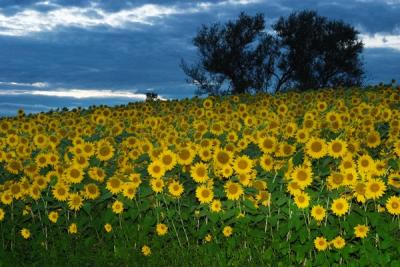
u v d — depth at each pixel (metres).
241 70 41.81
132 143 9.46
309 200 6.75
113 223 7.68
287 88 41.69
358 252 6.63
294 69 41.56
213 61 41.50
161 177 7.55
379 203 6.91
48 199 7.84
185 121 11.77
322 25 41.84
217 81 42.34
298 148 8.77
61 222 7.77
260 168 7.53
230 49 41.72
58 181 7.89
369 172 6.83
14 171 8.42
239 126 10.48
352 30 41.41
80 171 7.80
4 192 7.95
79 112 16.64
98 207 7.94
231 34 42.66
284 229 6.72
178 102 17.05
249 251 6.86
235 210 7.02
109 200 7.99
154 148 8.65
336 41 40.81
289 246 6.69
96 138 11.02
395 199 6.45
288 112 12.23
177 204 7.53
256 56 41.44
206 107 13.96
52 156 8.52
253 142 8.89
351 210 6.82
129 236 7.47
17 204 7.96
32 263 7.62
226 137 9.84
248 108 13.90
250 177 7.15
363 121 10.02
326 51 41.09
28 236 7.75
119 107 17.02
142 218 7.61
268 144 7.95
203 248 7.05
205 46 42.50
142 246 7.35
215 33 42.69
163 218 7.40
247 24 42.81
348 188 6.77
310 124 9.67
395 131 9.24
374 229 6.71
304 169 6.74
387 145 8.93
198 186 7.32
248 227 7.00
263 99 16.42
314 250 6.73
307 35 41.25
